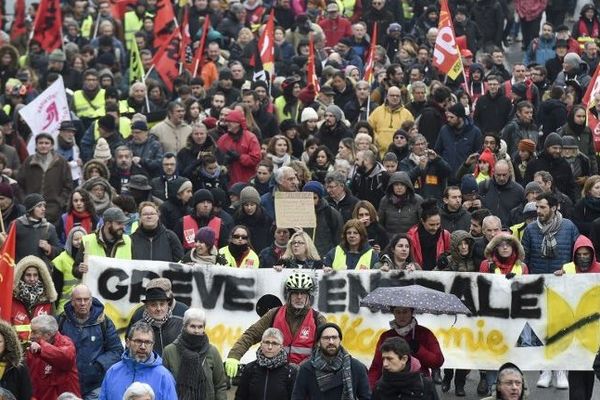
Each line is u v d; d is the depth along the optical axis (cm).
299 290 3494
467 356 3975
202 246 4062
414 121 5562
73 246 4125
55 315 3884
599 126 5316
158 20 6894
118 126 5603
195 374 3347
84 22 7594
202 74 6575
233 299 3981
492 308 3966
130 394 2964
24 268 3691
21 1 7319
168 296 3522
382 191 4869
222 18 7362
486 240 4106
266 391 3331
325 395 3244
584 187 4566
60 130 5359
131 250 4097
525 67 6400
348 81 6006
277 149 5081
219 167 5016
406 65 6719
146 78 6247
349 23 7288
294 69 6331
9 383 3309
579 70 6191
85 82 5978
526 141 5044
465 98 5947
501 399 3114
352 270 3962
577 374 3950
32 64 6762
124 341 3966
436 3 7644
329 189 4634
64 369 3459
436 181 4934
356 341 3966
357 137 5059
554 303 3950
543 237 4169
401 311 3462
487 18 7575
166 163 4875
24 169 5062
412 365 3188
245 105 5484
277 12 7488
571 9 8056
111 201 4522
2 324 3272
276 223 4269
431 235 4228
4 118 5456
